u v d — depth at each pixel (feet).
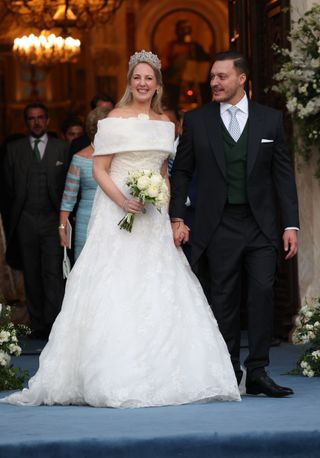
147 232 27.86
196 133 27.94
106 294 27.12
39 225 44.21
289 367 34.94
